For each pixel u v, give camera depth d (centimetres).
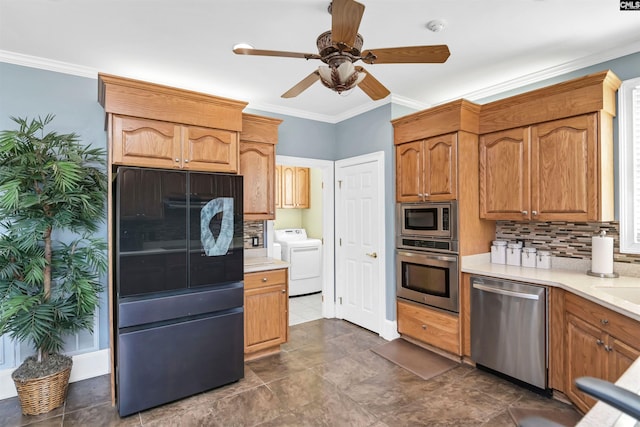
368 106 375
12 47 245
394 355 318
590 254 270
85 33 226
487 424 215
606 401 65
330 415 227
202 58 263
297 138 399
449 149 303
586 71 270
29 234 223
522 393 251
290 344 346
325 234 432
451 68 285
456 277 298
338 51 173
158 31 225
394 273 355
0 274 222
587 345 211
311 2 194
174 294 244
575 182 249
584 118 245
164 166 248
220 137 272
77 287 233
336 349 333
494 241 319
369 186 379
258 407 237
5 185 208
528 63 276
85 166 259
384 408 234
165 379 239
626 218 249
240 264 273
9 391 251
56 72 271
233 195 269
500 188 294
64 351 273
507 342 262
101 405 240
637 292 219
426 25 219
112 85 230
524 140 278
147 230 232
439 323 313
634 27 222
